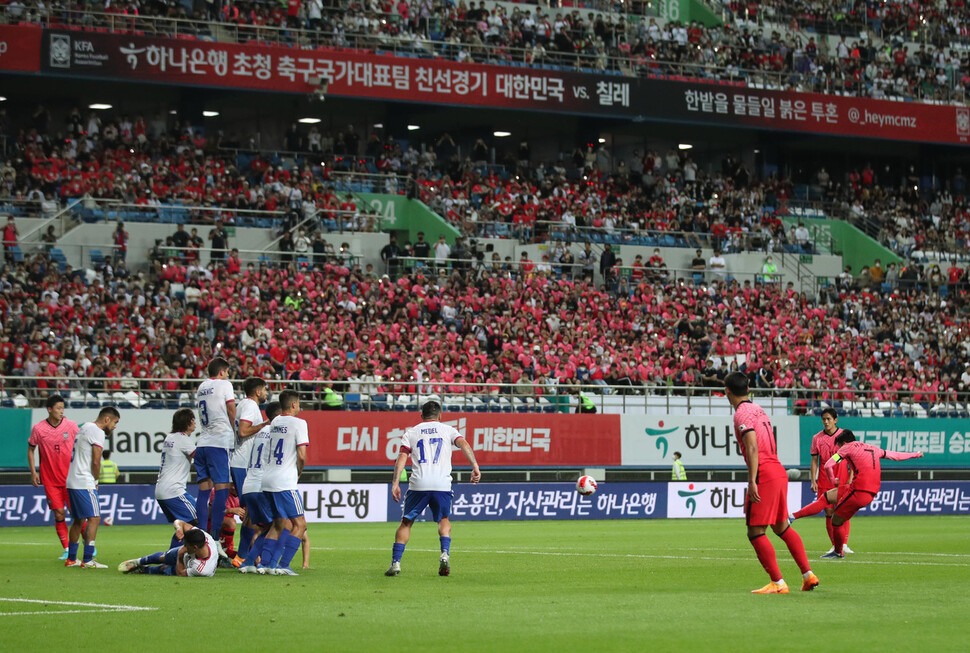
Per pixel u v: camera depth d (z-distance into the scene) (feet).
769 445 136.56
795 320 466.29
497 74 499.51
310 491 314.76
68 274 384.06
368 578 157.17
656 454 377.50
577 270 470.39
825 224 561.02
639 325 435.94
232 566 168.55
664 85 525.34
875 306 494.18
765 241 520.01
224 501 168.25
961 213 597.52
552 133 561.02
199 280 390.63
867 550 223.92
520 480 379.14
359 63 479.00
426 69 488.85
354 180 494.18
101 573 162.09
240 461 169.78
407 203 495.41
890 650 94.99
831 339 460.96
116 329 357.41
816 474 208.03
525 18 531.91
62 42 435.94
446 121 545.03
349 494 320.09
